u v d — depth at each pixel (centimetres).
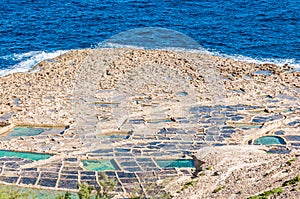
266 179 2917
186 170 3294
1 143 3878
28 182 3269
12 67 5647
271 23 7400
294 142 3931
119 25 7312
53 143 3862
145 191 2692
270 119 4312
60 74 5300
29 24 7225
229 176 3075
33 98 4706
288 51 6300
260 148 3747
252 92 4866
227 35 6881
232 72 5381
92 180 3259
